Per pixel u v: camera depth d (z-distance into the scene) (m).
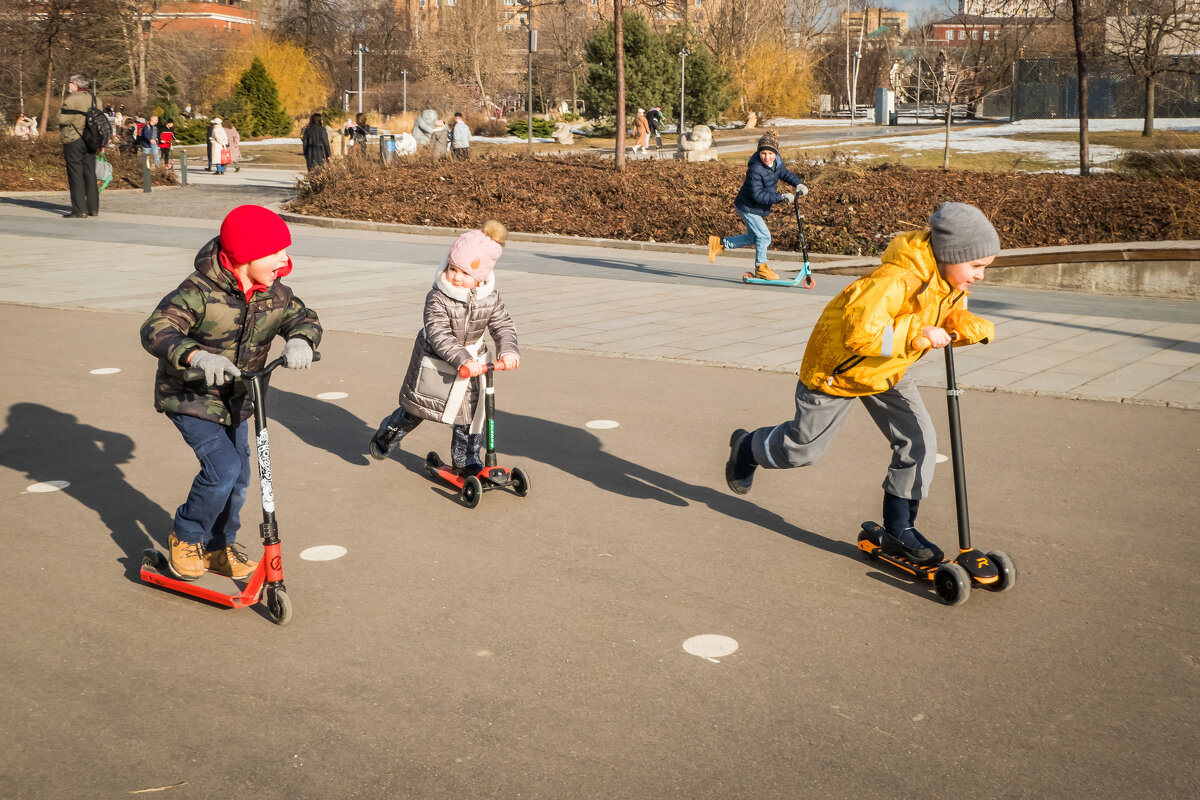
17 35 40.81
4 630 4.19
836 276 14.98
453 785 3.17
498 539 5.20
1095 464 6.29
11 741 3.39
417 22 91.62
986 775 3.24
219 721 3.53
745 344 9.69
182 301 4.16
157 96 58.28
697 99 54.38
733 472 5.22
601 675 3.85
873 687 3.77
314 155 26.72
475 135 56.00
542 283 13.59
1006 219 16.77
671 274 14.60
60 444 6.64
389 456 6.57
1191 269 14.06
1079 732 3.48
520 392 7.98
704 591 4.60
